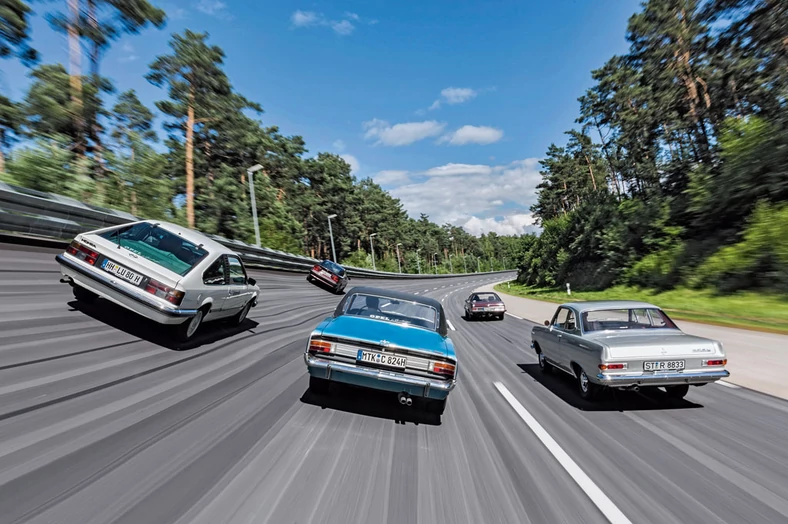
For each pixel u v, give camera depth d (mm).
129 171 23766
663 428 4465
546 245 49562
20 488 2395
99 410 3584
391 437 3877
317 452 3371
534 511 2738
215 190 42500
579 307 6223
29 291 6918
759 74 27797
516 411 5012
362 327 4559
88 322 6082
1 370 4039
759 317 13805
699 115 31062
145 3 24469
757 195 20641
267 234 44750
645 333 5551
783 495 3035
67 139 21234
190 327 6016
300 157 70438
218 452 3152
